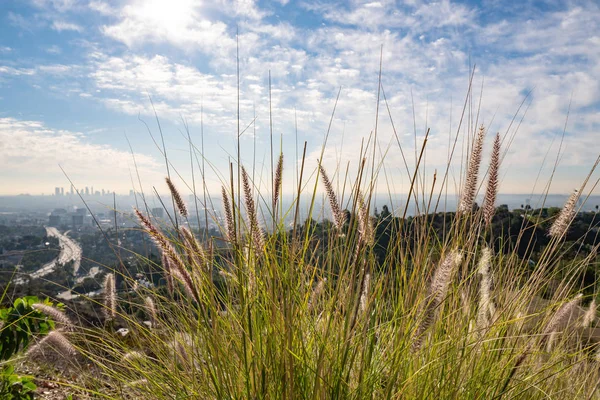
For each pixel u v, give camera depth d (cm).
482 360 231
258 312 218
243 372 213
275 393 195
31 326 285
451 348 214
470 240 253
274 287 200
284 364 187
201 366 224
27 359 314
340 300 223
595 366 270
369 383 205
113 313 266
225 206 209
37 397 284
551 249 255
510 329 237
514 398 224
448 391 214
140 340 269
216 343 209
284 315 197
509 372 218
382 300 234
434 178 238
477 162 247
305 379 207
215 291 234
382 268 248
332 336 214
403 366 210
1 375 271
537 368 250
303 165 197
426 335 208
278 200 214
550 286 283
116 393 248
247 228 207
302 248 223
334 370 199
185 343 247
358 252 198
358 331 207
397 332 215
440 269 195
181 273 203
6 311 277
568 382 274
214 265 226
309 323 225
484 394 219
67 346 254
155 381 246
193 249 217
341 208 229
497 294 259
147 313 265
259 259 213
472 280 258
